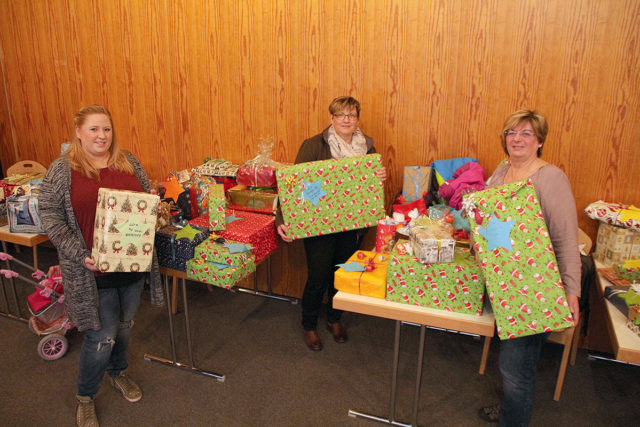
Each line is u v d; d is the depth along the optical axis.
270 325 2.92
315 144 2.45
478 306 1.71
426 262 1.71
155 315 3.02
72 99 3.54
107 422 2.07
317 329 2.88
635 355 1.48
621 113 2.31
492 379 2.41
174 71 3.16
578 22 2.28
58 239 1.74
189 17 3.02
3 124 3.85
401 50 2.62
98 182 1.83
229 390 2.30
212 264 2.18
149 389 2.29
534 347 1.59
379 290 1.83
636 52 2.22
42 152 3.81
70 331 2.79
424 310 1.76
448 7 2.47
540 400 2.25
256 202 2.69
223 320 2.98
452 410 2.17
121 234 1.76
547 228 1.56
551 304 1.47
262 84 2.97
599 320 2.60
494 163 2.60
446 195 2.40
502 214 1.53
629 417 2.14
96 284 1.83
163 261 2.29
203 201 2.67
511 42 2.41
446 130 2.65
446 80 2.58
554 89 2.40
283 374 2.43
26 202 2.56
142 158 3.45
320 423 2.08
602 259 2.35
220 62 3.03
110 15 3.22
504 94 2.49
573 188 2.49
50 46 3.47
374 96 2.74
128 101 3.36
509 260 1.52
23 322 2.91
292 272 3.25
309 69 2.83
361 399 2.24
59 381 2.35
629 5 2.19
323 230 2.27
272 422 2.09
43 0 3.38
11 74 3.68
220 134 3.17
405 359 2.58
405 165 2.79
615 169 2.39
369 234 2.96
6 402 2.19
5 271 2.51
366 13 2.63
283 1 2.78
